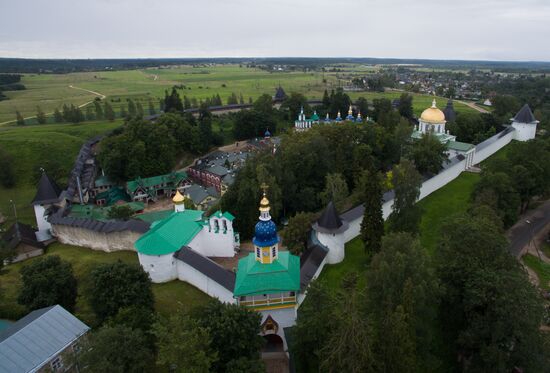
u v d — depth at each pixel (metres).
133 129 162.00
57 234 103.88
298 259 66.38
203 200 137.62
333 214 76.50
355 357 39.22
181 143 183.38
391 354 40.25
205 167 165.38
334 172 118.62
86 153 165.88
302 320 49.44
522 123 165.25
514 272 51.47
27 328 48.59
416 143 128.62
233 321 49.19
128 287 59.47
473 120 173.75
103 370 42.06
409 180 73.69
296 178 114.31
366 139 132.62
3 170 146.62
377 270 50.53
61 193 123.00
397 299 47.34
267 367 56.19
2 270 88.50
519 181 95.38
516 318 46.81
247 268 62.31
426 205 106.62
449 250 56.03
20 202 139.62
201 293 72.44
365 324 42.62
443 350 56.22
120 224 93.62
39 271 65.12
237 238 91.94
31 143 167.62
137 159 155.12
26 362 45.84
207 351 45.56
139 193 147.75
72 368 47.12
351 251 82.62
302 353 50.09
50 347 48.25
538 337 47.66
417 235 74.12
